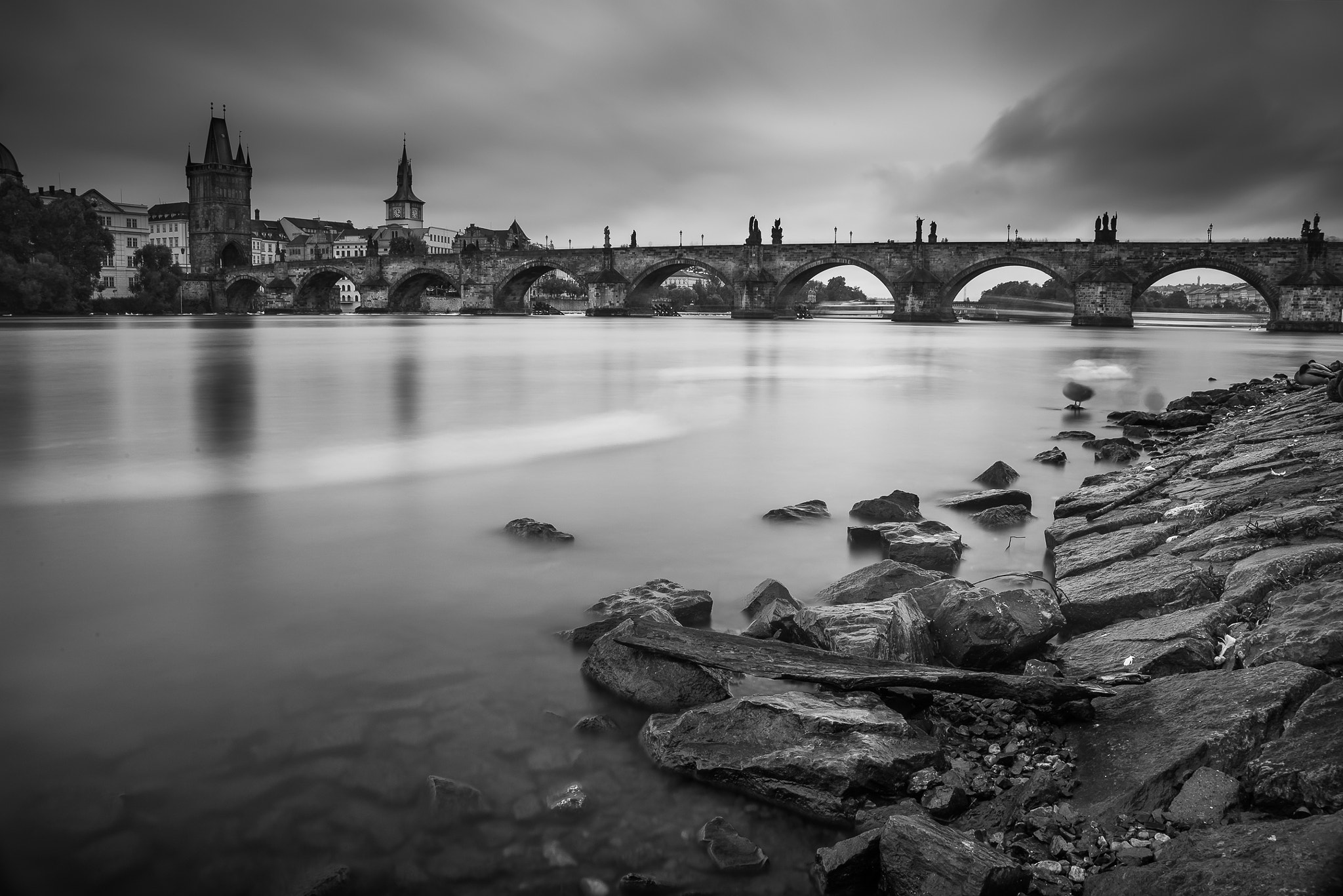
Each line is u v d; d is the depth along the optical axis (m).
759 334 79.75
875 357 47.88
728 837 4.48
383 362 37.81
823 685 5.76
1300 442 12.95
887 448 17.17
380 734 5.44
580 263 150.88
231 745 5.27
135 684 6.02
